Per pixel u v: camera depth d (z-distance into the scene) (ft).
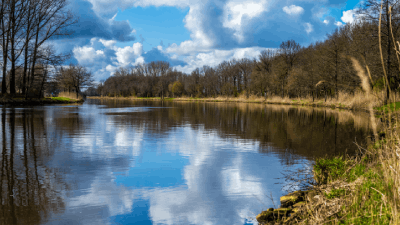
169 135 44.98
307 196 17.22
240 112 100.89
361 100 100.37
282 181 22.16
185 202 17.75
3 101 107.14
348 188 15.66
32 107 108.27
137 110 110.32
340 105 117.70
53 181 20.79
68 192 18.72
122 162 27.07
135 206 16.89
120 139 40.16
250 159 29.30
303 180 22.26
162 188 20.16
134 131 48.78
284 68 189.26
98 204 16.94
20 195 17.88
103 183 20.80
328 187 17.20
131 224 14.55
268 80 200.34
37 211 15.64
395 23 70.38
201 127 55.98
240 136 44.78
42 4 118.62
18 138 38.22
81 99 223.30
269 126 58.34
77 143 35.99
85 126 53.72
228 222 15.21
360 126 57.98
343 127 56.49
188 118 75.51
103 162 26.89
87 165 25.58
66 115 77.46
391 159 11.98
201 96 323.37
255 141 40.27
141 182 21.31
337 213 13.07
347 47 113.09
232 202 17.93
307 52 186.50
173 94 367.86
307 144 38.09
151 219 15.28
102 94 521.24
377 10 72.74
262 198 18.70
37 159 27.12
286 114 90.48
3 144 33.88
